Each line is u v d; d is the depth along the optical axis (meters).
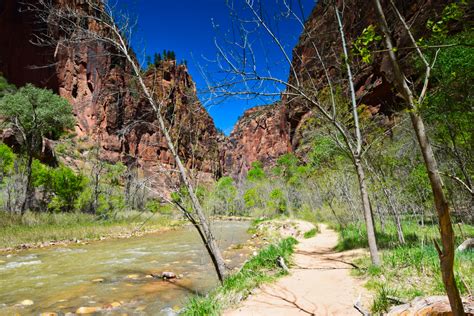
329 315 4.98
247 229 28.19
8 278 9.90
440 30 2.99
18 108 32.62
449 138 7.14
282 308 5.40
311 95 8.52
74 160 41.94
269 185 47.09
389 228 14.84
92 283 9.23
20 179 28.80
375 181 11.24
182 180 7.96
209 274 10.27
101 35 7.69
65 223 25.34
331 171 15.17
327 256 10.89
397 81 2.38
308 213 28.97
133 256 13.88
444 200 2.14
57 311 6.93
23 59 54.91
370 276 6.89
